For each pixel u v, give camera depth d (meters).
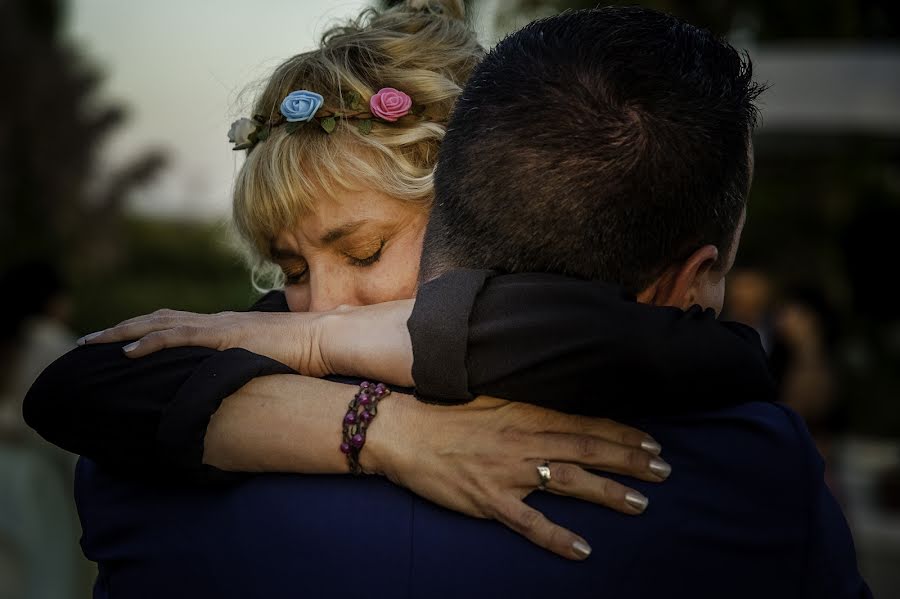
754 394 1.11
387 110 1.48
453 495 1.07
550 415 1.08
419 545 1.07
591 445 1.05
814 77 5.21
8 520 3.34
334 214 1.50
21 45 11.51
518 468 1.05
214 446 1.14
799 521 1.07
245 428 1.14
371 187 1.48
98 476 1.25
